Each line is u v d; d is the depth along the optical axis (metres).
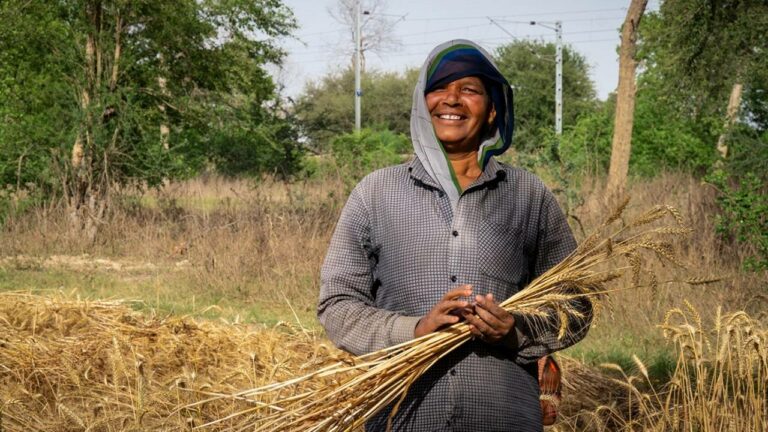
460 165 2.74
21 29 15.91
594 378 6.00
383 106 66.94
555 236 2.80
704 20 16.86
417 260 2.63
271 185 15.90
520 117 51.31
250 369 4.66
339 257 2.75
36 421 4.48
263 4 17.94
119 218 15.22
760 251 9.84
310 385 4.20
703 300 8.69
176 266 12.63
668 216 10.94
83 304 6.24
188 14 16.83
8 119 16.09
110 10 16.25
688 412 4.16
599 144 23.94
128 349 5.23
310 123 32.25
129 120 16.09
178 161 16.62
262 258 11.37
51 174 15.70
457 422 2.55
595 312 2.57
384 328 2.59
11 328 5.58
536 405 2.65
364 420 2.57
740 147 14.96
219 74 18.14
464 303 2.47
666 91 17.91
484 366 2.57
